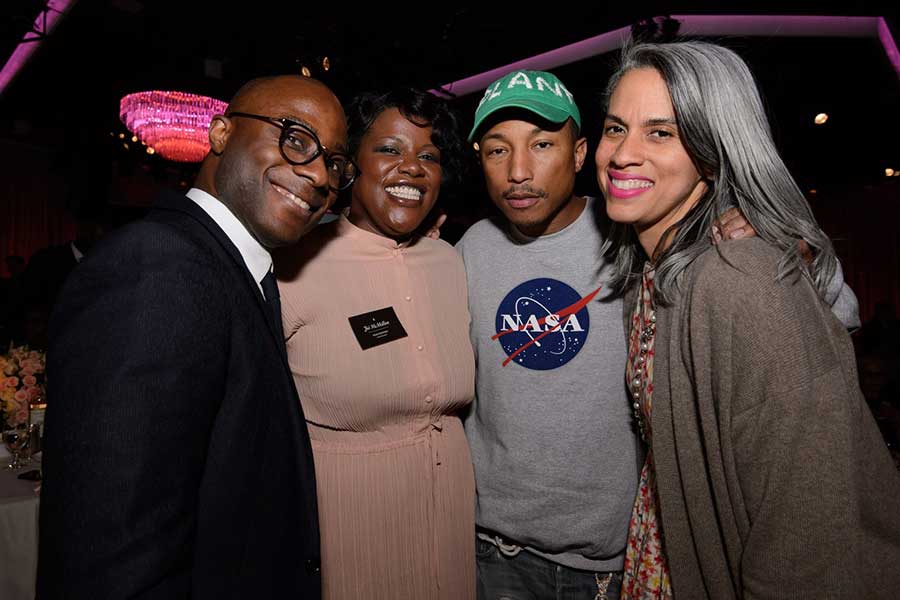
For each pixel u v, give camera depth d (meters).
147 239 0.87
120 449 0.76
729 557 0.97
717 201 1.04
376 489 1.45
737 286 0.90
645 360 1.20
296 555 1.04
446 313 1.62
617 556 1.54
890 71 6.01
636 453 1.52
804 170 8.14
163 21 5.48
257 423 0.97
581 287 1.55
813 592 0.82
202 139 6.51
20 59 6.63
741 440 0.89
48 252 5.31
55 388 0.79
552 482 1.52
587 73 6.39
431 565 1.50
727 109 0.99
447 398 1.54
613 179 1.10
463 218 6.95
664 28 5.02
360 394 1.44
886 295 11.14
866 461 0.95
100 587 0.74
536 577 1.61
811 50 5.77
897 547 0.94
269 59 5.76
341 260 1.53
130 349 0.78
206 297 0.88
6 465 2.31
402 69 5.73
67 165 8.78
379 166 1.51
